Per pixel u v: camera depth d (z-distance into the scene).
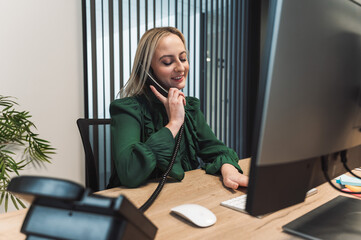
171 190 0.90
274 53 0.40
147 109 1.24
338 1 0.50
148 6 2.43
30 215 0.43
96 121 1.29
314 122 0.48
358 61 0.57
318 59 0.47
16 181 0.41
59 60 2.17
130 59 2.38
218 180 1.02
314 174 0.51
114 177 1.20
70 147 2.26
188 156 1.30
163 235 0.58
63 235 0.40
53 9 2.13
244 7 3.25
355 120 0.59
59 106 2.19
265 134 0.41
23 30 2.04
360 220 0.62
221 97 3.06
